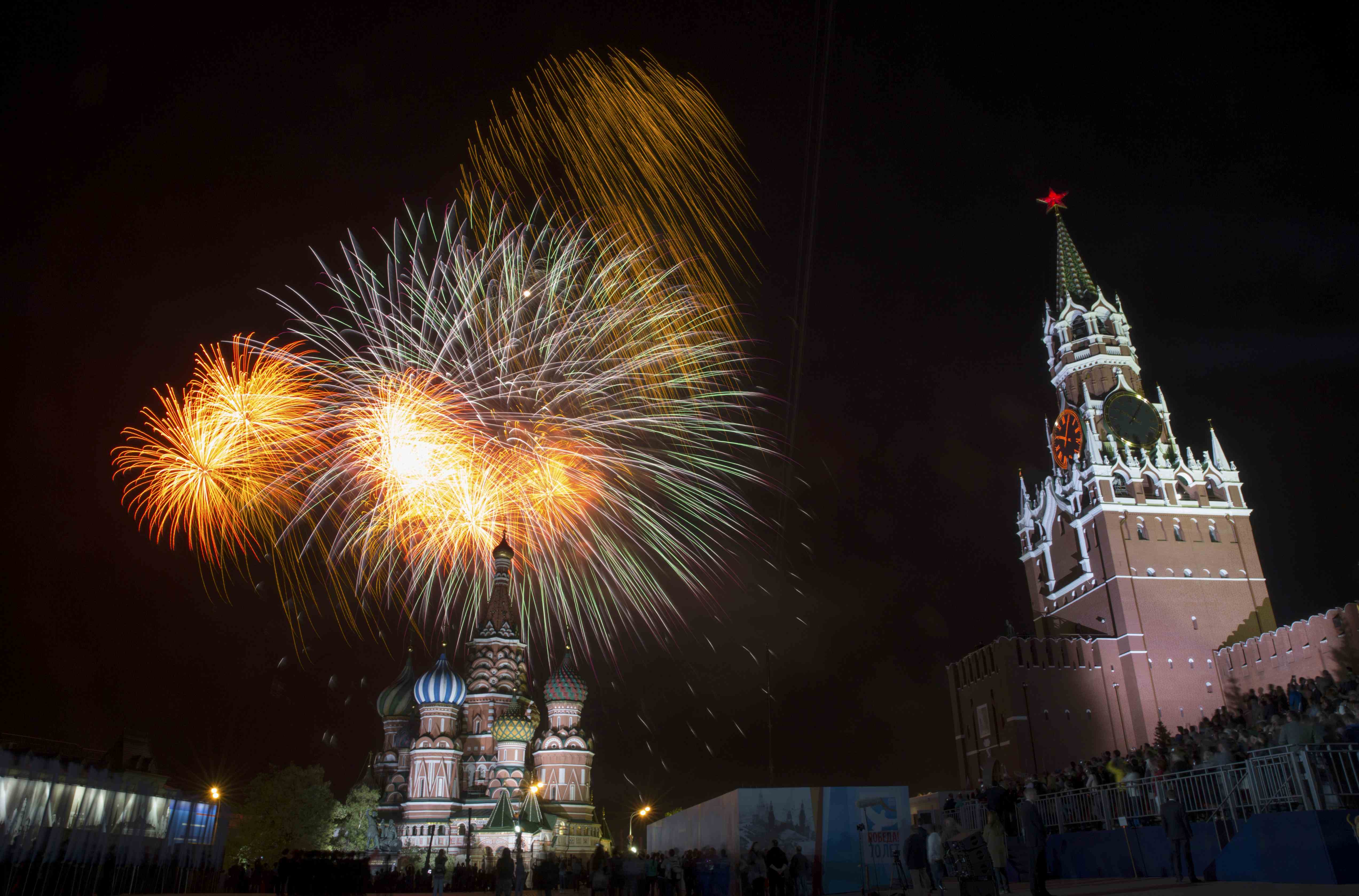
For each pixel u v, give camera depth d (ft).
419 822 280.92
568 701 321.32
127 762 239.09
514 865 112.27
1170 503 268.62
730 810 101.30
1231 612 255.50
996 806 61.52
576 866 186.39
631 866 108.17
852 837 96.99
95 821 101.76
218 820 128.47
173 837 117.50
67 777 97.81
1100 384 292.20
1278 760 67.00
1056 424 303.27
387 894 187.11
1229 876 67.56
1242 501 271.69
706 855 104.78
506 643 327.88
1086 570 271.08
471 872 214.28
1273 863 62.75
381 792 319.68
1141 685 243.60
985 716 256.11
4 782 90.07
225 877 169.17
